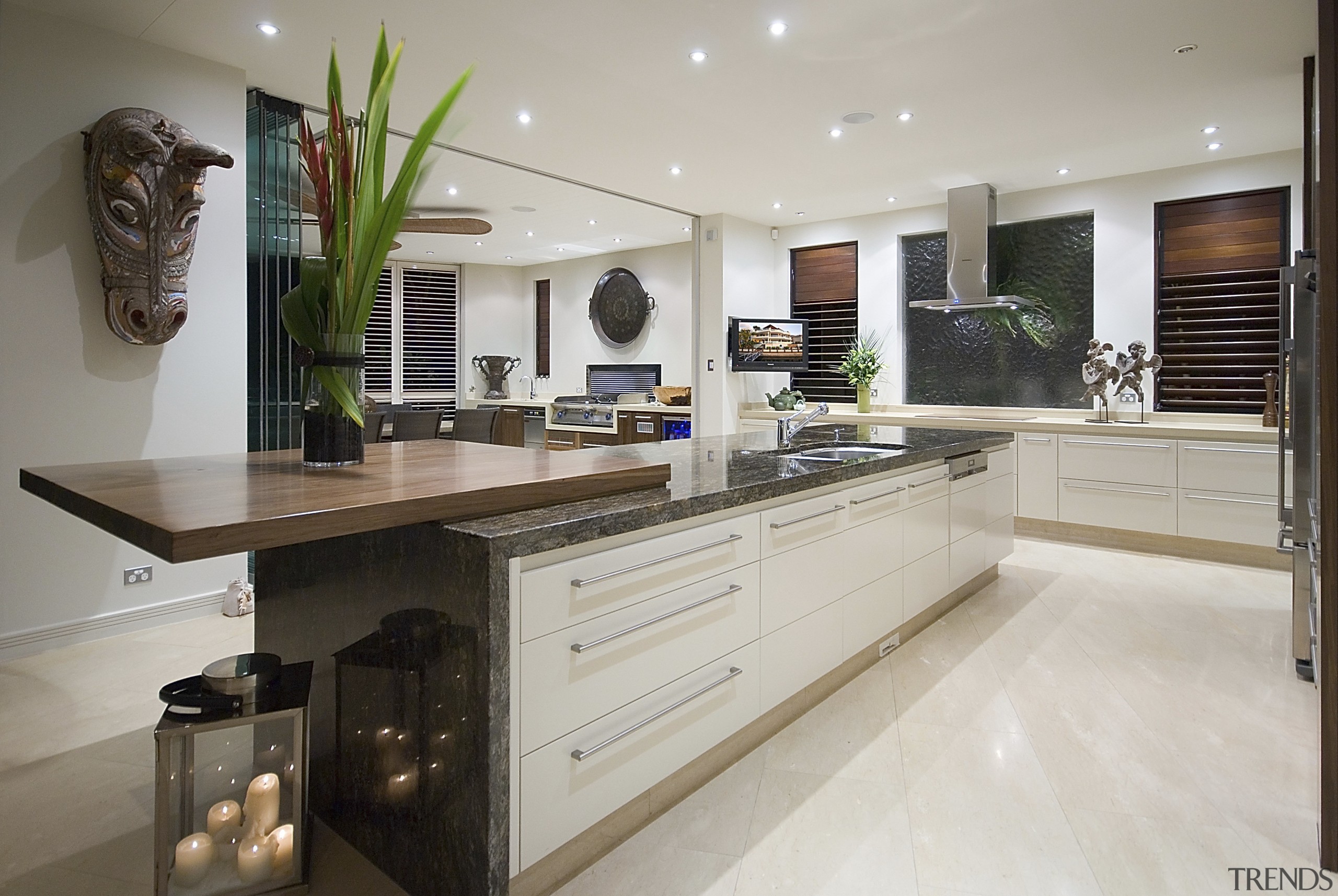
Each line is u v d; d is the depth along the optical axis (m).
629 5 3.01
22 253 2.99
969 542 3.72
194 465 1.83
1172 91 3.90
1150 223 5.39
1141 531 4.95
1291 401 2.86
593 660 1.62
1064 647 3.17
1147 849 1.79
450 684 1.47
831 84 3.80
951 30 3.24
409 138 4.64
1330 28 1.63
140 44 3.25
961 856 1.76
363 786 1.74
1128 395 5.49
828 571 2.51
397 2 2.96
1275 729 2.42
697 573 1.91
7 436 2.98
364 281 1.78
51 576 3.12
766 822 1.90
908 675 2.86
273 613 2.06
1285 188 4.92
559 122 4.34
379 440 5.21
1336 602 1.68
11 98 2.94
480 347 9.75
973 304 5.78
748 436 3.97
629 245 8.41
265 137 3.90
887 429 4.30
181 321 3.32
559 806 1.56
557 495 1.71
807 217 6.94
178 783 1.57
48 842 1.83
